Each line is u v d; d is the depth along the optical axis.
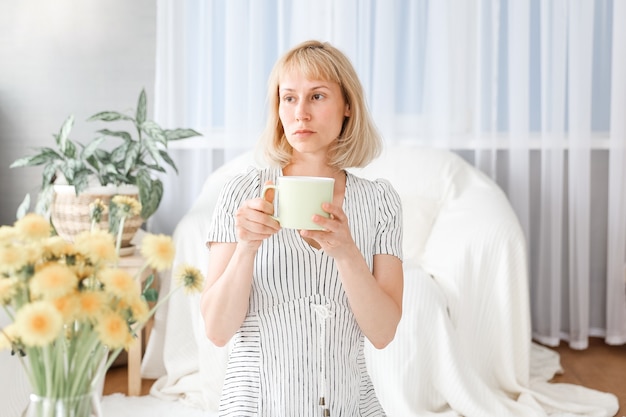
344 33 3.31
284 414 1.23
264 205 1.10
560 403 2.46
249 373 1.24
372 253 1.32
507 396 2.53
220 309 1.22
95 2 3.44
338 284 1.25
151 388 2.61
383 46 3.29
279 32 3.33
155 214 3.44
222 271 1.28
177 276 0.93
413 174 3.01
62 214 2.65
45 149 2.78
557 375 2.89
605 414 2.42
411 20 3.31
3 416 1.41
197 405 2.49
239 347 1.27
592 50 3.25
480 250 2.53
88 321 0.82
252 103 3.34
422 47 3.33
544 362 2.95
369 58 3.33
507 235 2.54
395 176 3.02
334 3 3.31
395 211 1.33
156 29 3.43
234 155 3.38
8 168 3.52
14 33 3.46
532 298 3.37
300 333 1.24
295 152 1.33
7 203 3.53
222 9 3.39
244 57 3.36
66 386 0.84
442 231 2.71
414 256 2.77
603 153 3.38
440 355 2.37
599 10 3.27
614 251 3.27
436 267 2.59
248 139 3.37
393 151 3.12
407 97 3.37
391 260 1.31
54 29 3.46
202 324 2.50
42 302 0.77
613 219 3.26
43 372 0.84
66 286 0.78
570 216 3.27
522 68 3.24
